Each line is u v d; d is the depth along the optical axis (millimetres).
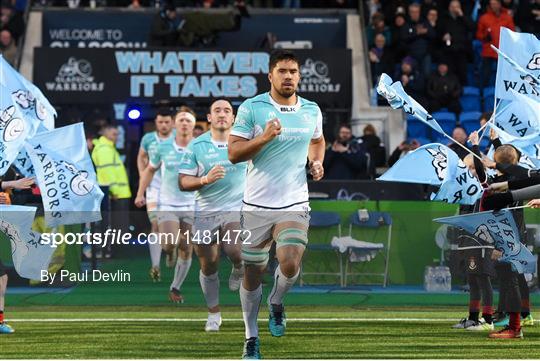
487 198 19891
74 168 25297
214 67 46688
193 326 26188
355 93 51438
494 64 54125
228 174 25391
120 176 41031
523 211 25844
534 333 25984
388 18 54625
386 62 52844
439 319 28297
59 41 52750
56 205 25188
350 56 47000
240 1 50312
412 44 52969
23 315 27266
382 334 25422
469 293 26922
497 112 26531
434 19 53406
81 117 49031
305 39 53438
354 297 30344
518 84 25375
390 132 48719
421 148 22656
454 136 40406
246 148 20094
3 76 25844
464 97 53062
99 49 46562
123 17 53000
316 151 22281
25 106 25953
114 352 22391
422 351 22906
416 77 51219
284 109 20891
